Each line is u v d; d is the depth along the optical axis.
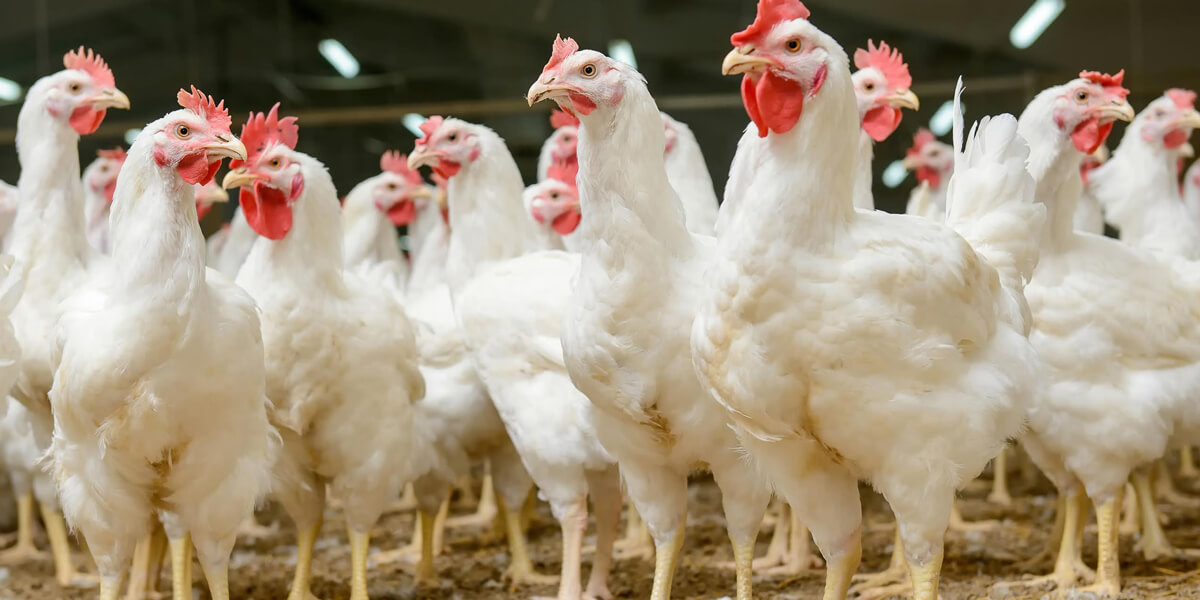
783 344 1.79
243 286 2.17
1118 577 2.18
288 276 2.15
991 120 2.02
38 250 2.29
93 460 1.98
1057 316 2.13
